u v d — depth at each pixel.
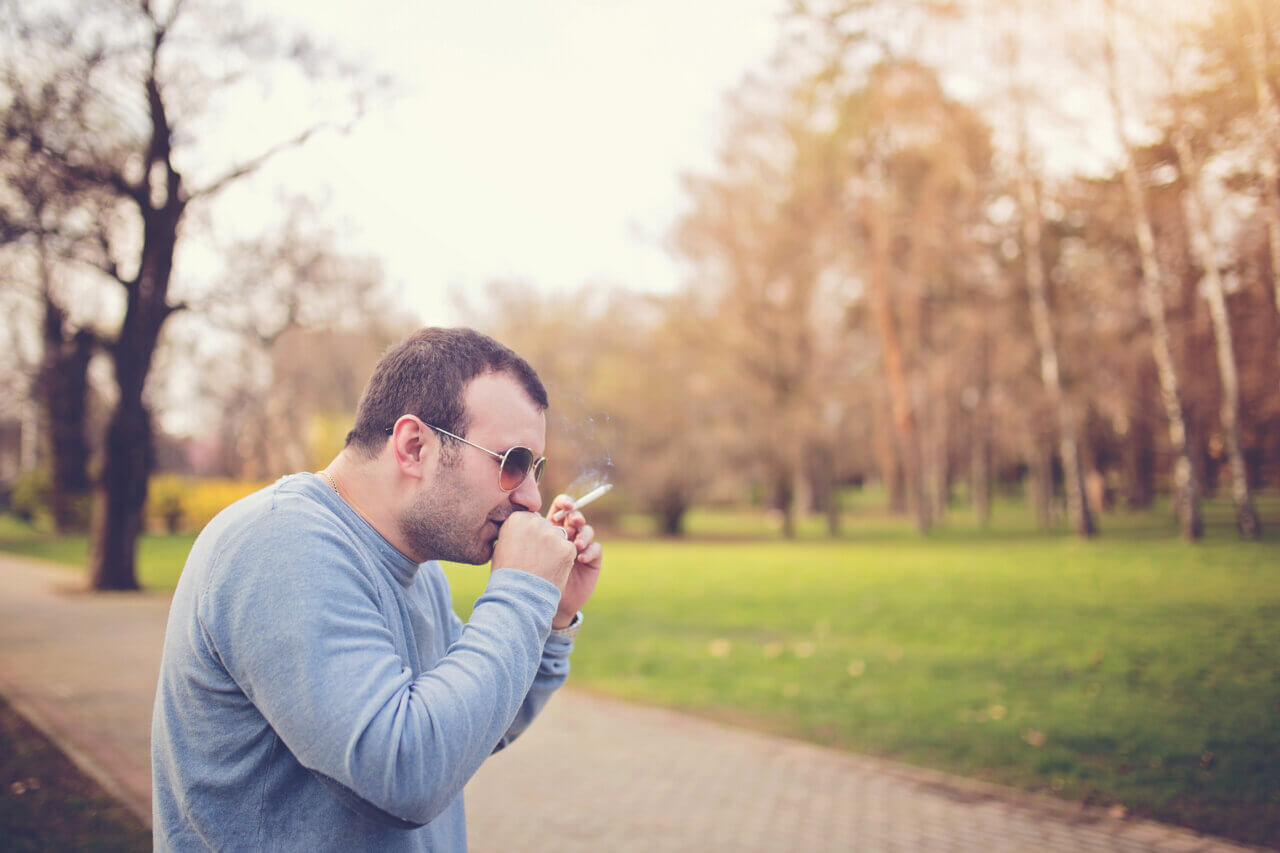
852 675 7.14
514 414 1.24
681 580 14.54
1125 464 30.92
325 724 0.97
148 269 13.36
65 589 14.36
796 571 15.40
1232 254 11.90
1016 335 23.17
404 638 1.22
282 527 1.07
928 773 4.78
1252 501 13.92
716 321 28.14
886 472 32.22
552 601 1.19
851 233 26.16
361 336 18.66
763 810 4.31
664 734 5.73
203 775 1.07
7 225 10.19
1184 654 6.64
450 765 1.00
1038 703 5.86
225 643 1.03
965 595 11.03
